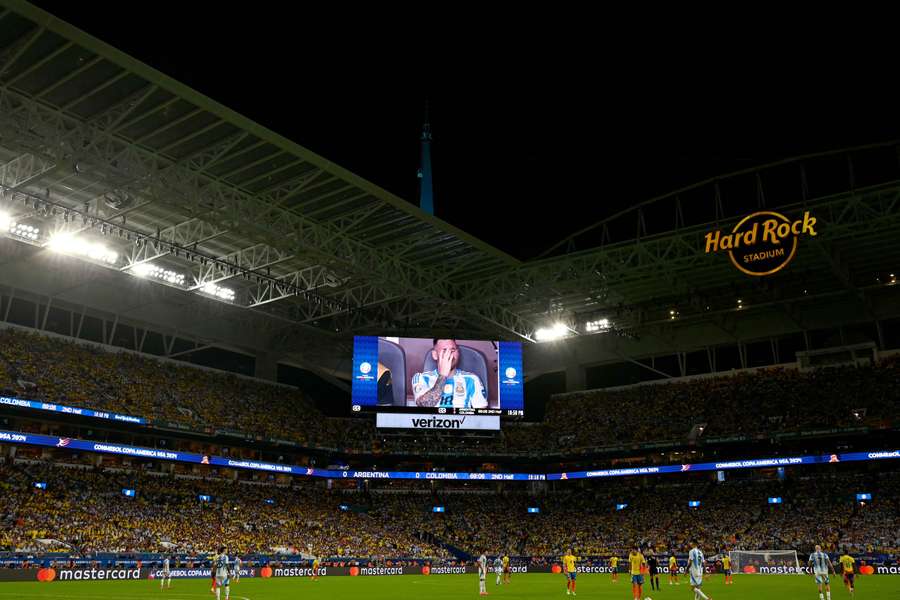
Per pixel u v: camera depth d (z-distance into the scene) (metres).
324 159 47.59
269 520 71.19
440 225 57.94
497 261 65.81
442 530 78.50
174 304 73.44
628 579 57.94
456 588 46.09
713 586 45.91
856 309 74.75
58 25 34.56
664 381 84.75
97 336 70.88
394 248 62.16
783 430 71.75
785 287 71.06
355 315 76.88
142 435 68.25
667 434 78.06
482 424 75.00
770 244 56.41
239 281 68.62
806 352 77.50
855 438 70.50
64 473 62.72
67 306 68.31
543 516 81.69
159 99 40.88
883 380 71.38
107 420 62.84
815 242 58.09
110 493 63.56
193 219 54.03
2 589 40.41
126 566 52.78
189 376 74.56
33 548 52.03
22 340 63.53
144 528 60.94
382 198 52.91
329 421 83.69
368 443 81.69
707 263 63.84
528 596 39.12
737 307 74.19
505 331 80.69
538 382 94.44
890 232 59.47
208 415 71.56
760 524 70.00
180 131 43.81
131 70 37.62
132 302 70.06
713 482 78.94
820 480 73.19
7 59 36.75
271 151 46.66
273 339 82.69
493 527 79.81
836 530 65.88
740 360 82.19
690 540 70.56
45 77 38.38
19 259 55.84
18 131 38.97
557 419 87.12
